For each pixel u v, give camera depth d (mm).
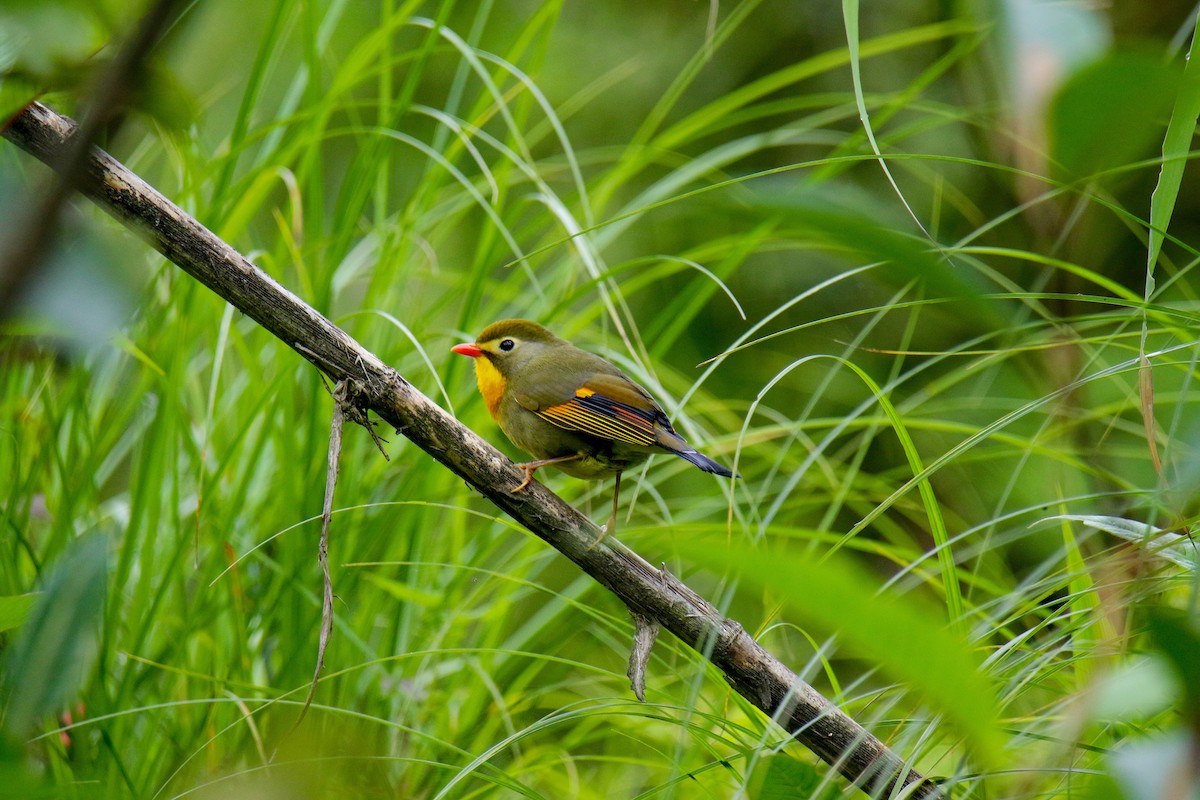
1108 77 3016
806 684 5215
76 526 7152
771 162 12914
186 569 7141
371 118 12844
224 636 7137
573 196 9609
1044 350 6234
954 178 11586
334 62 9992
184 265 4941
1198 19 3639
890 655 2512
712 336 12227
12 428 6883
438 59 12898
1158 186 4379
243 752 6672
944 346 11906
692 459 6859
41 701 2938
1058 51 3875
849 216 2844
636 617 5477
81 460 7258
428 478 7574
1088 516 5000
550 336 7887
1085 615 5270
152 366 6508
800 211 2834
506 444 9266
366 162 7707
